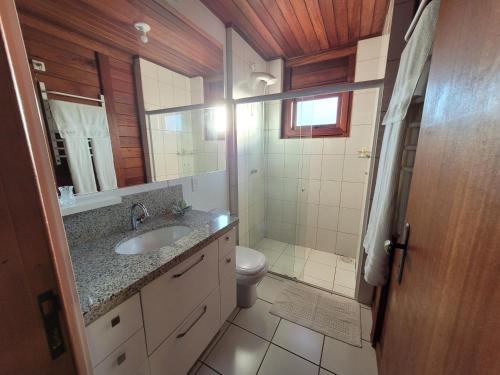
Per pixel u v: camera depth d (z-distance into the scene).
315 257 2.56
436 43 0.66
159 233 1.29
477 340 0.36
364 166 2.33
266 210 2.78
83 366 0.40
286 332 1.50
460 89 0.48
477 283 0.37
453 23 0.55
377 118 1.50
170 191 1.54
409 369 0.66
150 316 0.86
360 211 2.43
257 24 1.88
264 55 2.41
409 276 0.75
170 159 1.56
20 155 0.28
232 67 1.95
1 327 0.28
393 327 0.92
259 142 2.56
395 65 1.37
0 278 0.27
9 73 0.27
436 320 0.51
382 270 1.16
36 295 0.31
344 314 1.66
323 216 2.62
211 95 1.82
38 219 0.30
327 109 2.43
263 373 1.23
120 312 0.74
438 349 0.49
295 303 1.78
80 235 1.05
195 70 1.65
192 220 1.39
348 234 2.53
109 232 1.17
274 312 1.68
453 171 0.49
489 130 0.37
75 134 1.03
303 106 2.50
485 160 0.37
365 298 1.76
